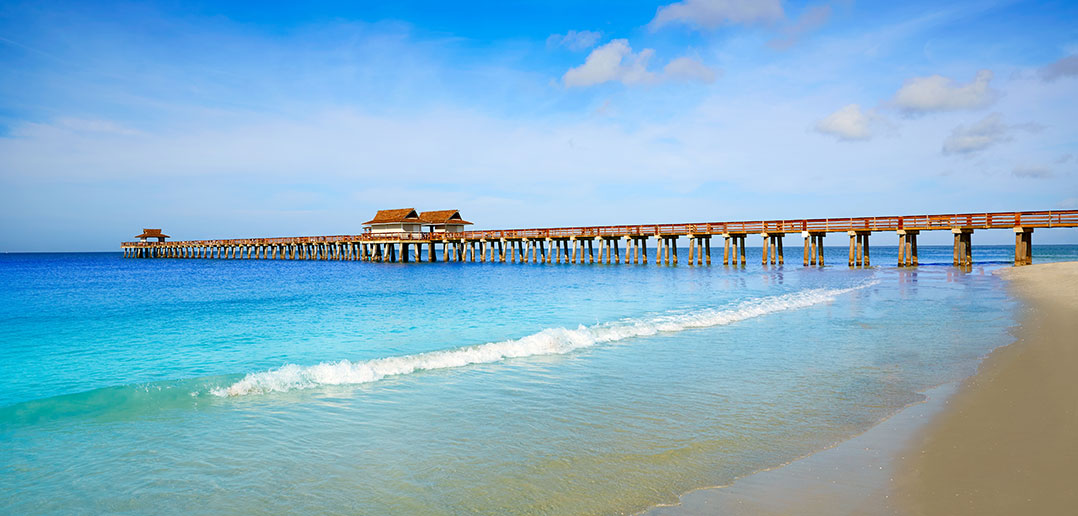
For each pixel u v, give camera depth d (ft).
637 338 43.47
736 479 17.12
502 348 38.06
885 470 17.21
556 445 20.65
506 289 94.53
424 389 28.86
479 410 25.17
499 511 15.60
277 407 26.00
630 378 30.86
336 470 18.76
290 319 59.57
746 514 14.71
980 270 125.39
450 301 75.97
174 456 20.21
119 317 62.28
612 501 15.94
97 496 17.19
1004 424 20.72
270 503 16.51
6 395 29.45
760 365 33.71
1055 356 32.07
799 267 150.20
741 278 112.78
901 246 132.46
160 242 328.49
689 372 32.14
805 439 20.54
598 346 40.22
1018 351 34.47
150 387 29.25
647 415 24.11
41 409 25.80
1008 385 26.37
